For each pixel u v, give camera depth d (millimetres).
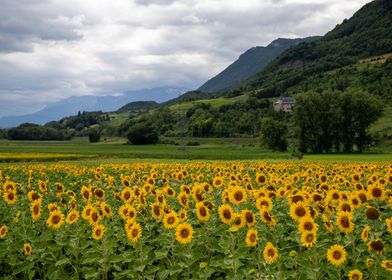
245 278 7258
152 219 10516
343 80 190375
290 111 181250
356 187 12703
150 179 14688
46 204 14086
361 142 94062
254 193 11773
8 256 8766
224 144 132750
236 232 8766
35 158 61469
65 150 96438
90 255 8172
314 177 18188
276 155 67875
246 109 193500
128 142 145875
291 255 7395
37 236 9359
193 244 8344
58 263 8008
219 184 13109
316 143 95312
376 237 8516
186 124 182250
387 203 11773
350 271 6809
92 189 13828
